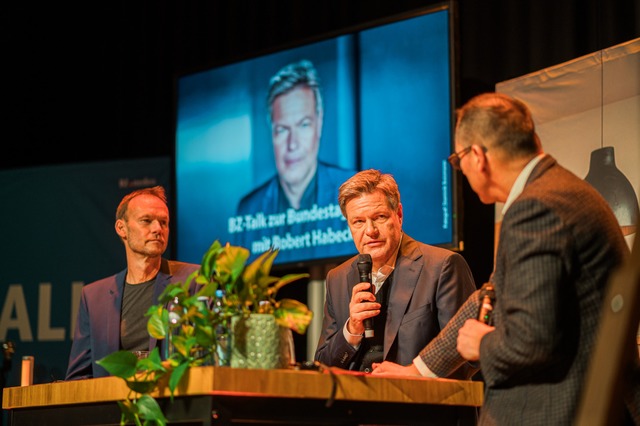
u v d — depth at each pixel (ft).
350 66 16.90
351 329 10.69
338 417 7.64
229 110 18.47
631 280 5.77
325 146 17.03
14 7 21.74
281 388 7.22
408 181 15.89
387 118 16.29
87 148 21.11
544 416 7.08
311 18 18.63
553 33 15.24
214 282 7.64
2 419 17.62
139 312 12.46
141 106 20.67
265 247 17.57
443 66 15.69
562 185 7.42
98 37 21.25
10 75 21.72
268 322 7.56
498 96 8.04
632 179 12.91
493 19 16.10
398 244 11.35
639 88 13.02
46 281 19.48
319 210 16.92
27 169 20.13
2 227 19.99
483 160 7.79
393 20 16.42
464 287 10.99
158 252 12.57
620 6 14.47
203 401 7.21
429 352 8.80
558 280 7.04
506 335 7.14
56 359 18.99
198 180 18.72
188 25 20.33
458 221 15.12
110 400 8.01
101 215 19.52
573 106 13.82
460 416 8.25
